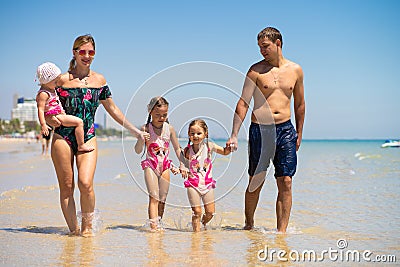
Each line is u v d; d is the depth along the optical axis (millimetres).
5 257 3959
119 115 5441
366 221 5656
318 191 8422
